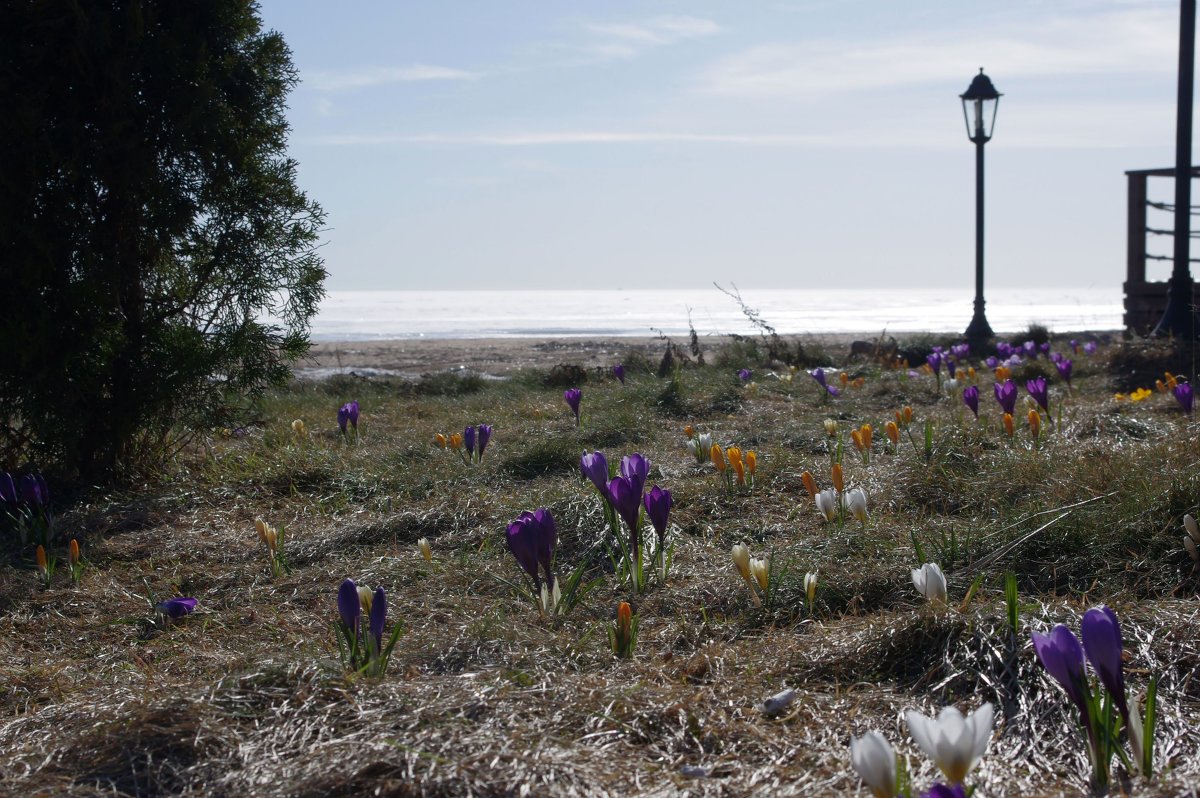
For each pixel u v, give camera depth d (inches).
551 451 302.7
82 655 172.7
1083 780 103.9
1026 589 173.3
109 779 112.0
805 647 143.4
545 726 116.3
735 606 175.9
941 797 78.8
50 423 291.0
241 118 317.7
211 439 367.2
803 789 101.3
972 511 222.4
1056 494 212.1
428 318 3457.2
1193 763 104.8
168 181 299.9
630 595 184.4
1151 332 591.8
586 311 4576.8
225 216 315.3
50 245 280.2
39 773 113.6
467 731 113.0
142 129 297.9
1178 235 553.9
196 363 302.5
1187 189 550.9
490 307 5718.5
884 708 124.5
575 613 175.2
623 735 115.3
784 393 454.6
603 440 340.8
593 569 204.1
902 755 108.4
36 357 286.5
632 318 3341.5
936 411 381.4
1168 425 301.7
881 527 207.8
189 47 302.8
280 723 120.1
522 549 165.0
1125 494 202.1
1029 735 115.6
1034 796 98.4
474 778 102.1
